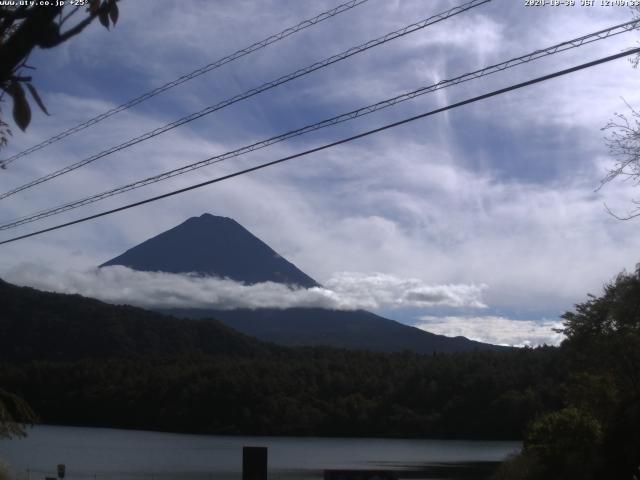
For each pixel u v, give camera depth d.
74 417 143.38
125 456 100.44
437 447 118.19
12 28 4.31
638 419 34.22
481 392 134.88
